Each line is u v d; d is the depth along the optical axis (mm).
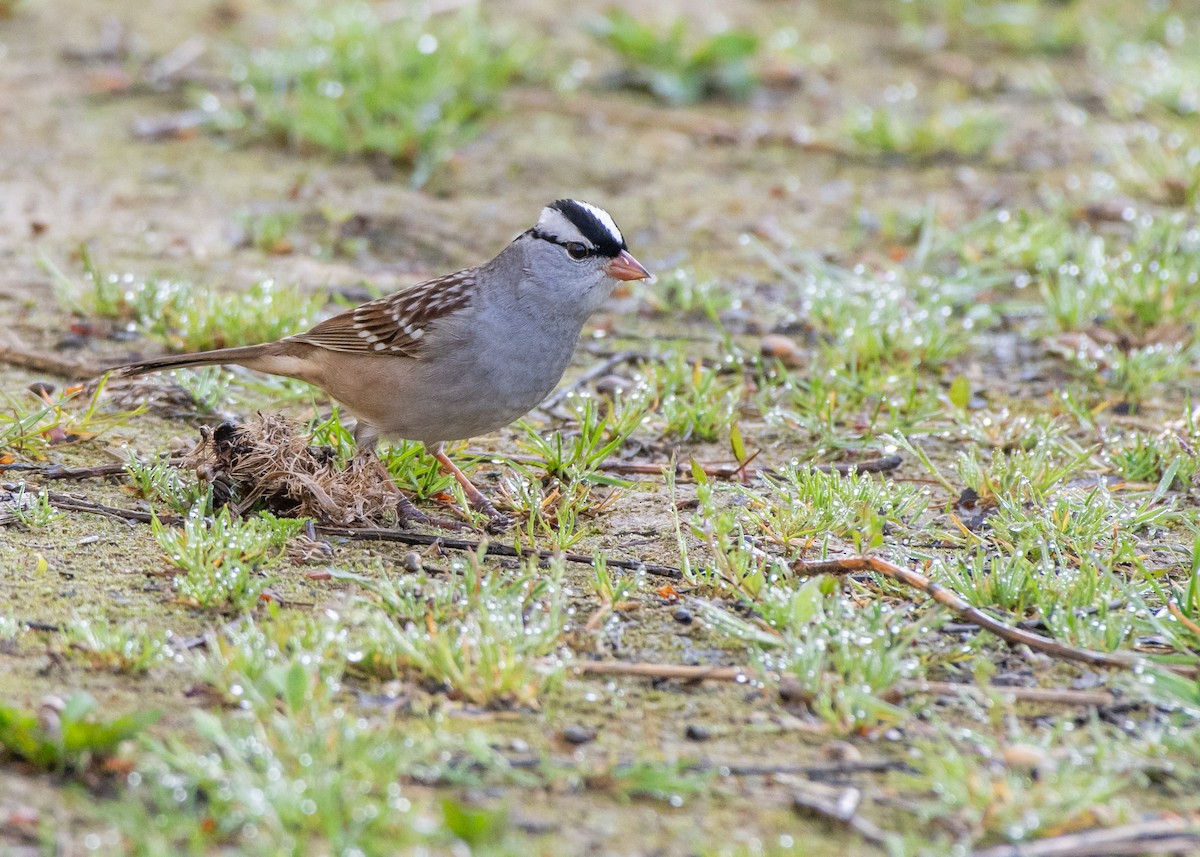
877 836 5746
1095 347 11781
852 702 6539
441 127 15469
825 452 10117
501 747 6297
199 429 9547
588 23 18484
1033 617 7668
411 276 13094
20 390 10367
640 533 8742
